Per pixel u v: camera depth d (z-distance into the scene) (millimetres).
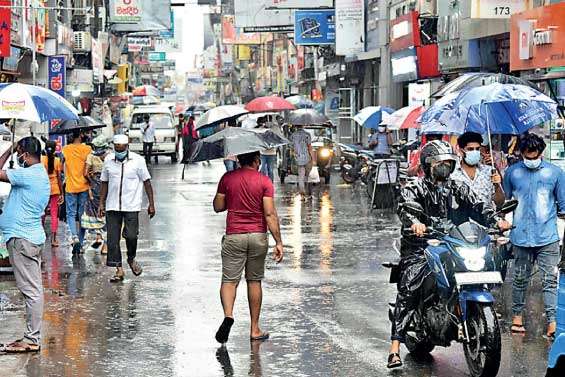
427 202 16609
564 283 12570
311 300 22844
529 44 38969
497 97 21062
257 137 18734
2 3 46750
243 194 18641
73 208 30266
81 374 16500
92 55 85500
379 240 33219
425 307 16672
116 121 103625
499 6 41375
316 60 109312
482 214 16656
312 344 18578
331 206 45094
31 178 18078
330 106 99875
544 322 20172
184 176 65750
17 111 20859
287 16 99000
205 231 35781
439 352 18016
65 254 30375
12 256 18125
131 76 157125
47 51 67812
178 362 17297
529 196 18922
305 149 51219
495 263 15812
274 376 16328
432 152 16609
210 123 28234
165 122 85188
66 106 21844
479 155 19312
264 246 18734
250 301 18969
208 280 25547
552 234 18875
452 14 53781
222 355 17781
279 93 146000
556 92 39969
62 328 20016
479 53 51156
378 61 86000
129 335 19391
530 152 18906
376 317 20969
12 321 20656
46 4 66875
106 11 109438
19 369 16812
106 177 25453
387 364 16953
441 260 15695
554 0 40156
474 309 15656
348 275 26234
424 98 56688
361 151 55500
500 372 16375
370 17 82062
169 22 105562
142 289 24328
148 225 37688
